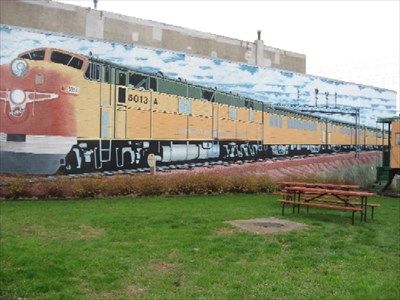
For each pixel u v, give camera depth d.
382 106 26.84
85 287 5.80
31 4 19.25
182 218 10.69
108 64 16.84
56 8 19.73
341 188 13.71
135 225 9.72
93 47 16.61
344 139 25.12
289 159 22.59
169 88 18.36
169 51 18.48
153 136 17.81
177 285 5.95
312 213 12.49
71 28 20.00
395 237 9.48
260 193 17.95
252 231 9.35
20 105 15.44
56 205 12.73
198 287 5.88
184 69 18.95
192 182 16.72
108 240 8.27
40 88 15.66
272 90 22.05
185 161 18.78
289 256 7.49
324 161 24.09
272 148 21.91
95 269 6.49
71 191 14.67
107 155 16.66
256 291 5.74
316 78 23.86
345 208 11.29
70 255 7.14
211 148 19.70
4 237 8.41
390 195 19.80
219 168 19.94
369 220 11.69
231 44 24.28
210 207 12.95
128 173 17.11
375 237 9.41
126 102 17.14
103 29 20.64
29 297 5.41
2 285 5.79
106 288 5.77
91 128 16.33
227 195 16.88
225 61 20.28
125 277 6.20
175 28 22.50
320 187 13.87
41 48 15.78
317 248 8.11
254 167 21.20
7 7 18.84
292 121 22.84
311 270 6.73
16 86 15.44
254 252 7.62
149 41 21.77
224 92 20.23
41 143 15.59
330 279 6.30
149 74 17.84
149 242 8.18
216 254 7.45
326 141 24.23
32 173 15.47
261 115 21.58
